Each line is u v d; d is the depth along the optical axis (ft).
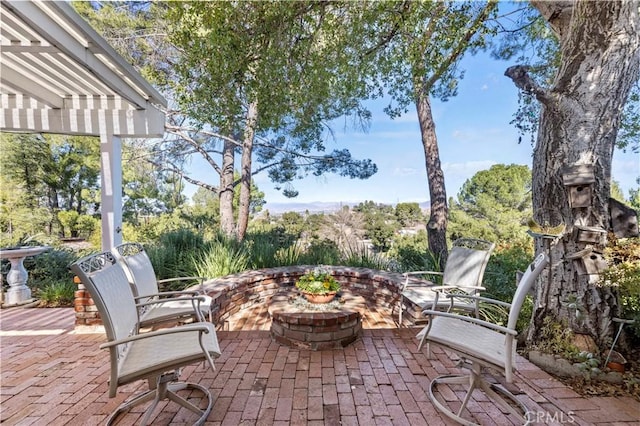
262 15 10.09
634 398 7.38
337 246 21.86
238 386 7.98
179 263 16.92
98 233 27.40
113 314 6.06
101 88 11.51
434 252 21.91
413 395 7.61
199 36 10.38
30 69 9.83
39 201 28.32
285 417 6.77
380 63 12.16
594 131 8.67
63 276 17.75
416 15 10.05
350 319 10.50
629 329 8.68
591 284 8.66
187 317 9.11
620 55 8.49
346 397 7.51
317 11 10.59
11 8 6.40
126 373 5.71
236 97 11.86
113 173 12.60
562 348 8.67
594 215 8.72
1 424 6.57
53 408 7.13
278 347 10.33
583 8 8.64
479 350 6.56
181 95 12.23
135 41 20.30
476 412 6.97
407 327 12.26
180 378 8.32
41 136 27.43
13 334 11.47
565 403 7.21
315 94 12.40
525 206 40.81
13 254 14.80
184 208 36.27
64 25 7.64
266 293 15.44
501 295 13.37
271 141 28.84
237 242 20.66
